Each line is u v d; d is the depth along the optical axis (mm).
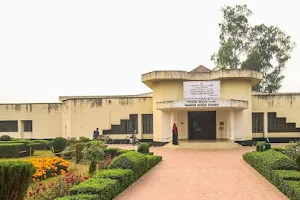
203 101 25266
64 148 20438
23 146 22609
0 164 7570
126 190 11250
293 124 32188
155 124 29594
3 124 35906
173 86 28734
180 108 25953
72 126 32906
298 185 9500
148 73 28656
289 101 32156
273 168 12250
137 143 30875
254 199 9898
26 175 7754
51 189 10070
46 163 13922
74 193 8898
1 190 7449
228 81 28812
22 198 7871
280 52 44938
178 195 10469
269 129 32281
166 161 18516
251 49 44375
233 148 24969
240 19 45469
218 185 11906
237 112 28312
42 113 35438
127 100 32875
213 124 29266
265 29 45250
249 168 15703
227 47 44531
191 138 29312
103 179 10344
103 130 32812
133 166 12633
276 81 45031
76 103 33000
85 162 17875
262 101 32344
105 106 32969
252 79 29141
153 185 12023
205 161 18266
